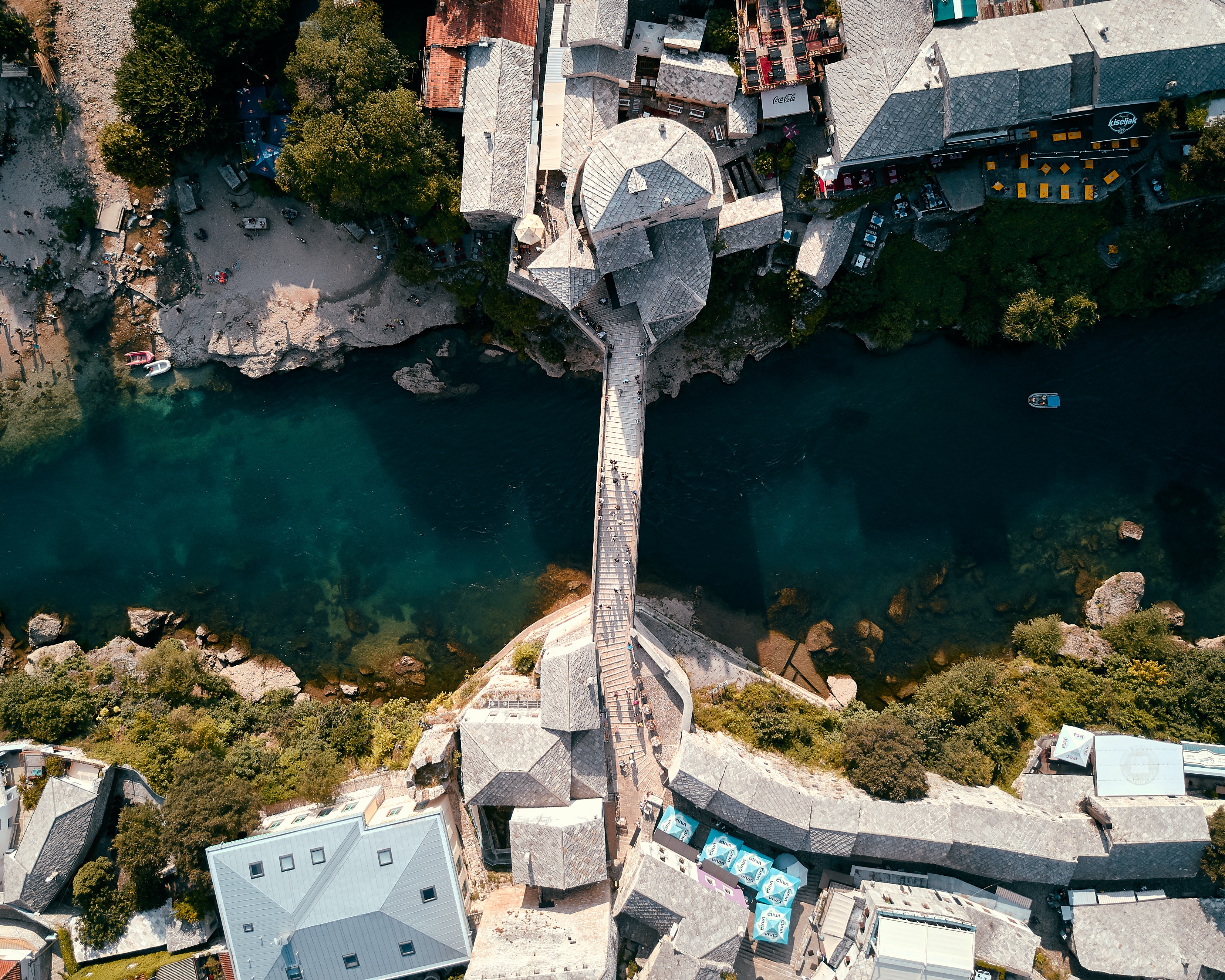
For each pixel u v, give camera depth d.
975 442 69.75
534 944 60.34
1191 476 68.69
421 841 59.91
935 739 65.38
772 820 61.09
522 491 71.44
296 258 69.81
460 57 61.94
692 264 59.25
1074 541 69.44
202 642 72.25
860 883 63.22
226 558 72.50
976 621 70.12
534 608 71.94
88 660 71.38
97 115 69.44
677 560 71.06
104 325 71.81
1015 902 62.66
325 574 72.56
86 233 70.44
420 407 71.56
